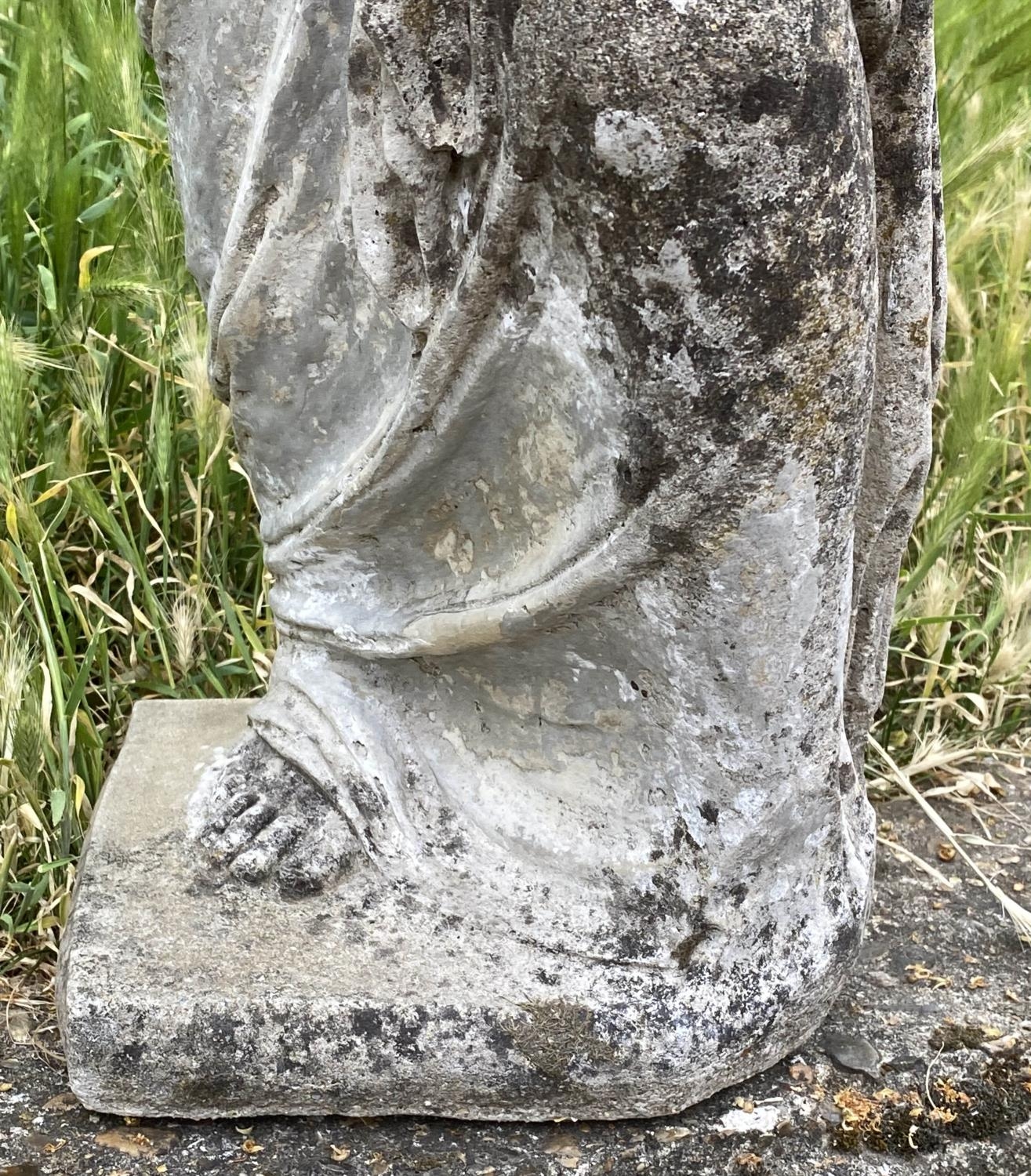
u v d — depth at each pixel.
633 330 1.25
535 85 1.17
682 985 1.57
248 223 1.56
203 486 2.47
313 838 1.70
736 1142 1.58
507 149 1.23
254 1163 1.54
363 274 1.56
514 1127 1.59
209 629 2.42
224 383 1.74
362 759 1.71
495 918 1.63
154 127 2.70
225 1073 1.54
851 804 1.75
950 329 2.90
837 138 1.19
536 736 1.69
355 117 1.35
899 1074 1.69
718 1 1.12
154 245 2.24
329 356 1.63
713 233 1.19
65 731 1.98
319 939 1.62
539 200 1.26
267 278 1.58
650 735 1.58
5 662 1.97
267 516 1.81
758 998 1.59
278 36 1.50
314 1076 1.54
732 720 1.47
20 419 2.21
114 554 2.42
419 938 1.63
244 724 2.03
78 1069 1.54
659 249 1.20
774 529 1.34
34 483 2.37
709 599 1.39
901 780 2.22
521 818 1.68
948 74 2.61
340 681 1.78
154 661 2.37
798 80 1.15
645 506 1.35
